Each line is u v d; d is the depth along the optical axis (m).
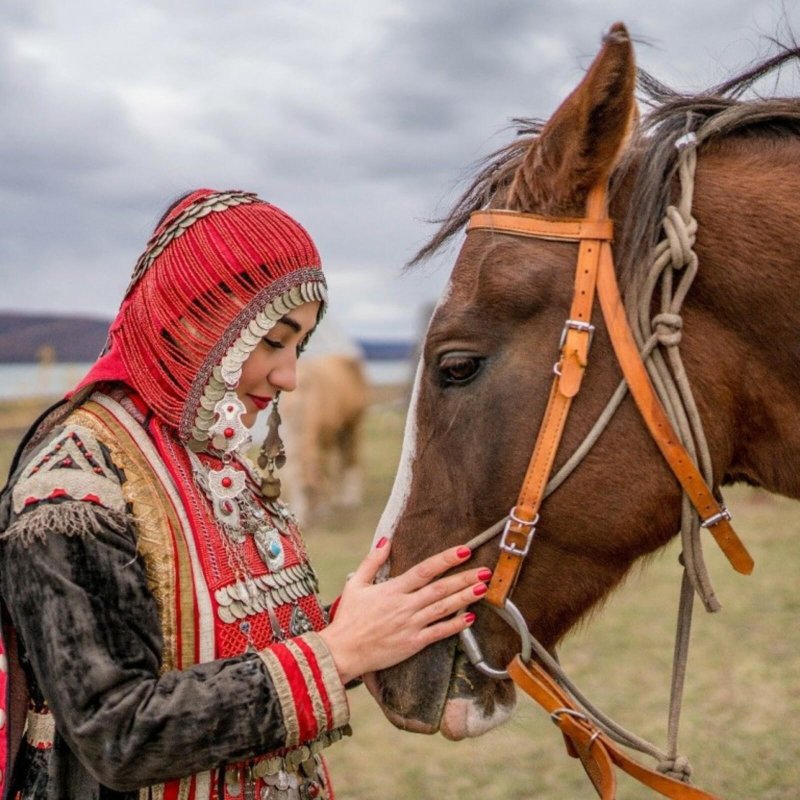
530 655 1.70
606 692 4.53
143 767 1.36
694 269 1.61
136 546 1.44
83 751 1.37
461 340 1.67
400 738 4.36
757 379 1.67
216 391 1.52
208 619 1.45
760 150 1.76
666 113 1.76
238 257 1.52
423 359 1.74
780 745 3.83
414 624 1.55
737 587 6.29
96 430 1.49
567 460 1.64
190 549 1.47
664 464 1.64
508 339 1.66
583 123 1.59
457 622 1.62
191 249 1.52
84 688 1.35
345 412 11.27
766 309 1.63
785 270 1.63
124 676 1.37
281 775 1.52
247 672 1.40
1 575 1.43
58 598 1.36
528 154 1.70
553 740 4.23
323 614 1.71
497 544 1.68
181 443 1.55
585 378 1.64
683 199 1.65
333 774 3.95
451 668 1.72
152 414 1.55
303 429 10.99
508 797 3.65
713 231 1.65
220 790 1.47
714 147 1.77
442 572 1.63
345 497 11.75
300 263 1.57
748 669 4.74
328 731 1.47
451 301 1.69
